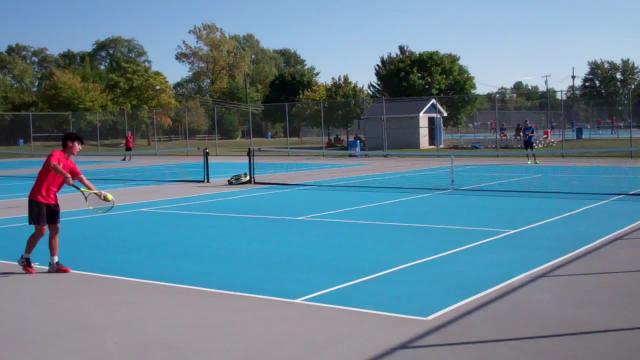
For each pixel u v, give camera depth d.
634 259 8.77
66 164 8.91
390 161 32.97
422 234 11.38
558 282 7.61
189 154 44.00
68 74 67.69
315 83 87.69
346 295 7.35
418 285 7.72
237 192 19.47
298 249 10.26
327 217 13.77
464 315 6.41
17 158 45.34
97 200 17.92
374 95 71.88
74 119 48.44
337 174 25.66
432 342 5.64
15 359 5.53
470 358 5.23
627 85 78.69
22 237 12.13
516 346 5.46
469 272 8.34
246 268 8.93
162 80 68.62
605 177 22.06
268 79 105.44
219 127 50.31
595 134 47.41
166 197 18.41
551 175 23.16
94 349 5.73
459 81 63.09
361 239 11.03
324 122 41.47
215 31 89.75
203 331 6.14
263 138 47.03
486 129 54.75
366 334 5.93
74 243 11.27
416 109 42.22
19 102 71.81
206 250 10.35
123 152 41.66
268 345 5.71
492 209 14.48
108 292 7.73
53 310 6.98
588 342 5.51
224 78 89.88
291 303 7.07
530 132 28.75
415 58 63.75
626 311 6.38
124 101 67.44
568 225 11.96
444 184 20.64
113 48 109.38
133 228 12.81
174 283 8.14
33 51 127.81
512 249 9.80
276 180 23.36
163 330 6.20
